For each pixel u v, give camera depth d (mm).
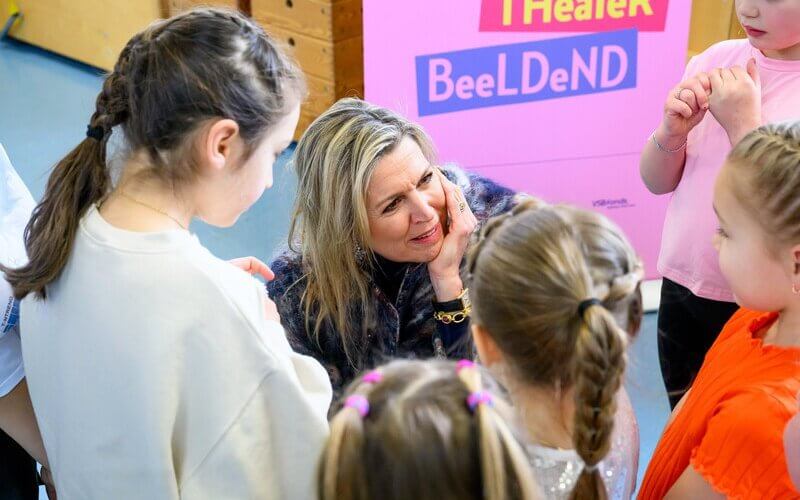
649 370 2381
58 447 1044
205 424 937
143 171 967
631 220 2516
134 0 4188
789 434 921
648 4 2242
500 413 812
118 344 927
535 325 894
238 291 950
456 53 2297
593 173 2453
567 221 935
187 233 965
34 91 4441
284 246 1570
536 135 2398
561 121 2381
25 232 1034
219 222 1051
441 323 1409
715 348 1168
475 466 763
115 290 929
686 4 2248
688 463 1096
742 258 1047
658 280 2646
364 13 2256
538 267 894
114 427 954
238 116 935
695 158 1641
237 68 929
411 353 1492
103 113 976
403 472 765
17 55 4871
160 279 921
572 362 871
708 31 2826
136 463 953
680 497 1055
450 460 761
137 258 930
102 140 978
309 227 1415
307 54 3506
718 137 1602
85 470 994
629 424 1094
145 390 918
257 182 1020
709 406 1059
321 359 1486
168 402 922
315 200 1393
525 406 961
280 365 938
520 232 937
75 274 966
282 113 986
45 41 4875
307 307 1456
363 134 1344
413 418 776
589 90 2342
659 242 2557
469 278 1026
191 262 931
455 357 1406
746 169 1023
